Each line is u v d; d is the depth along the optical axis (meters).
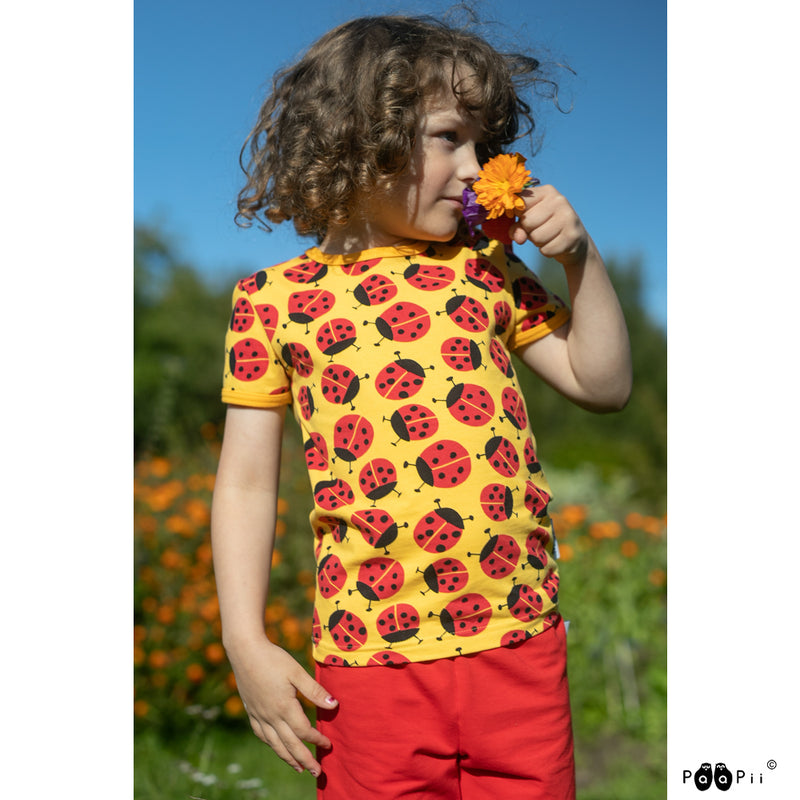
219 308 6.94
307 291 1.38
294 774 2.49
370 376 1.30
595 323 1.39
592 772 2.61
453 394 1.29
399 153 1.32
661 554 3.91
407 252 1.40
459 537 1.25
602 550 3.88
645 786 2.47
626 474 7.18
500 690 1.26
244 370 1.40
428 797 1.25
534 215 1.32
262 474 1.42
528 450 1.36
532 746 1.26
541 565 1.32
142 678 2.83
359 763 1.26
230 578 1.37
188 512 3.40
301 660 3.13
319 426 1.33
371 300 1.34
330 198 1.39
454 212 1.38
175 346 6.32
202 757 2.42
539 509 1.34
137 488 3.65
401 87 1.34
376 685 1.25
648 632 3.40
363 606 1.26
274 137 1.60
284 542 3.47
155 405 5.55
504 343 1.43
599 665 3.23
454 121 1.36
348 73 1.40
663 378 8.17
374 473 1.28
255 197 1.66
